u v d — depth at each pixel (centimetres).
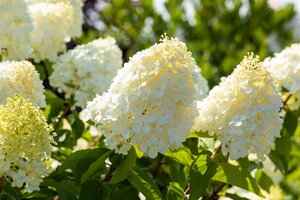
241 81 134
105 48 186
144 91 127
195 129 141
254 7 329
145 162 163
